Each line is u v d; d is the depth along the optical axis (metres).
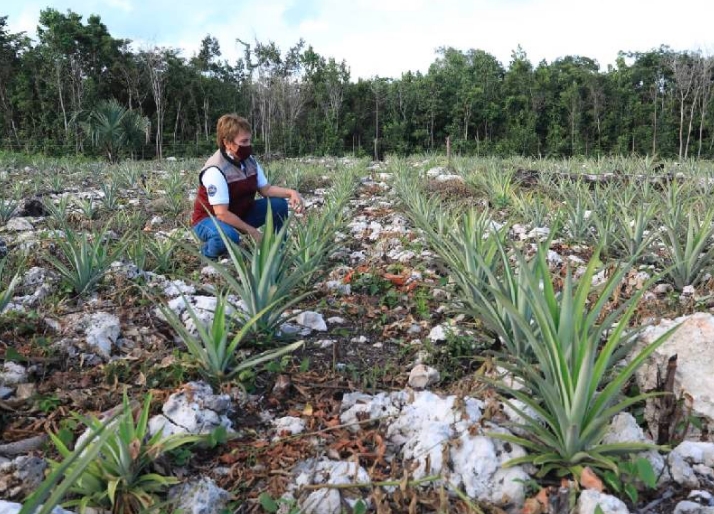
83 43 44.72
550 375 2.41
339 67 60.19
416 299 4.40
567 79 61.06
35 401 2.79
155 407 2.75
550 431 2.51
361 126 60.88
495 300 3.47
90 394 2.88
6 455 2.41
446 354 3.37
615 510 2.00
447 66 72.44
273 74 57.50
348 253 5.99
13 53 47.28
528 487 2.20
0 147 36.03
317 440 2.59
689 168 11.96
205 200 5.02
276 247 3.40
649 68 63.53
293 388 3.08
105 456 2.25
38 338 3.26
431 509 2.20
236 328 3.53
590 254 5.68
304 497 2.23
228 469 2.42
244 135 4.73
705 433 2.56
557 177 10.91
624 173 11.76
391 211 8.45
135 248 5.08
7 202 8.45
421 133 57.78
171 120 53.22
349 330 3.90
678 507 2.11
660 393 2.19
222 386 2.94
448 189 10.30
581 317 2.39
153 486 2.20
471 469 2.28
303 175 12.53
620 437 2.44
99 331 3.39
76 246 4.33
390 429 2.64
